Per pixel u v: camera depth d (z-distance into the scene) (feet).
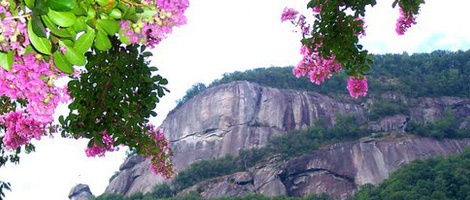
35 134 23.47
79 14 10.77
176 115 463.83
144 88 22.76
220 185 367.04
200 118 440.45
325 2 27.14
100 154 26.73
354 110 428.97
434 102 428.97
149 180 396.98
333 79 463.42
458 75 458.09
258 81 469.98
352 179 352.28
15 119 23.50
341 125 401.29
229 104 439.22
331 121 418.51
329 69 33.09
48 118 12.62
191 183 380.37
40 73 11.87
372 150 366.02
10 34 10.12
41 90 12.27
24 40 10.52
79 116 21.68
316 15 27.81
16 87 12.00
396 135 380.37
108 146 26.68
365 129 393.50
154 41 16.28
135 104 23.04
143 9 12.03
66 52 11.06
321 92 455.22
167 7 12.23
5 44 10.27
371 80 451.12
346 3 26.84
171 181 385.09
